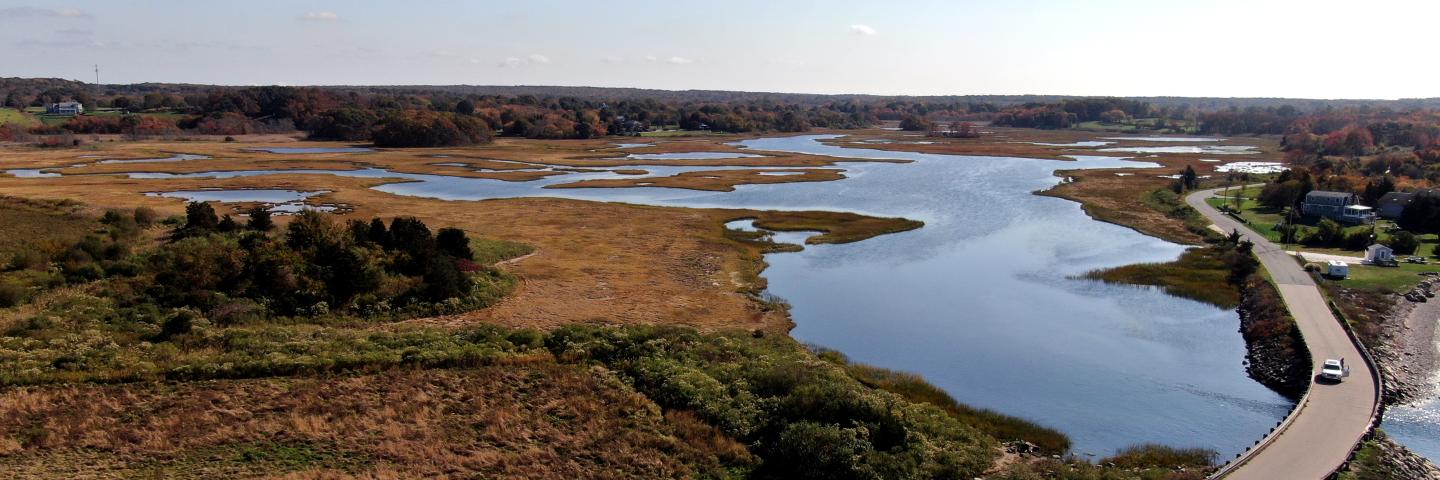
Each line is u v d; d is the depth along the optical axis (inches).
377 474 1145.4
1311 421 1375.5
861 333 1989.4
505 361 1605.6
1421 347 1812.3
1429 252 2775.6
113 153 6525.6
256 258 2080.5
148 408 1323.8
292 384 1449.3
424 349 1633.9
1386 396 1515.7
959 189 4731.8
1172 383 1670.8
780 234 3240.7
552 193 4446.4
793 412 1348.4
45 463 1123.9
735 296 2266.2
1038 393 1616.6
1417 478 1204.5
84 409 1300.4
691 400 1425.9
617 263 2610.7
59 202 3213.6
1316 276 2357.3
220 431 1255.5
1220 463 1277.1
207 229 2647.6
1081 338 1959.9
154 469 1130.0
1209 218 3550.7
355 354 1576.0
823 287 2420.0
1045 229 3420.3
